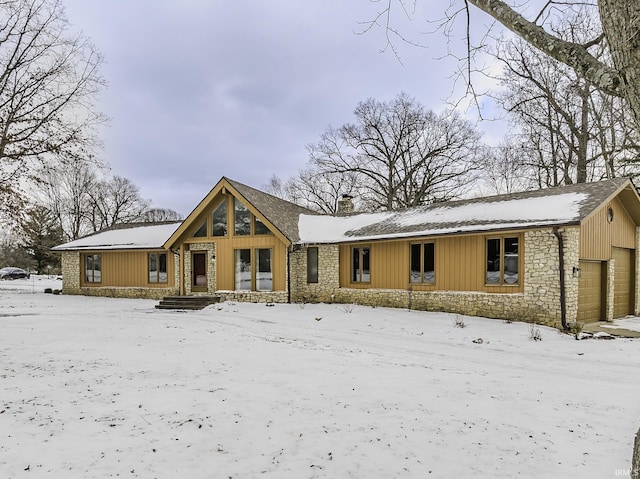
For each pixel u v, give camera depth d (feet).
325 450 12.12
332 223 64.75
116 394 16.92
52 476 10.32
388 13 14.46
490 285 41.75
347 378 20.11
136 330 34.09
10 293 73.41
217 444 12.37
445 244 45.88
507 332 34.42
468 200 53.62
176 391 17.44
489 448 12.46
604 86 6.12
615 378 21.49
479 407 16.19
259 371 21.22
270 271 57.36
